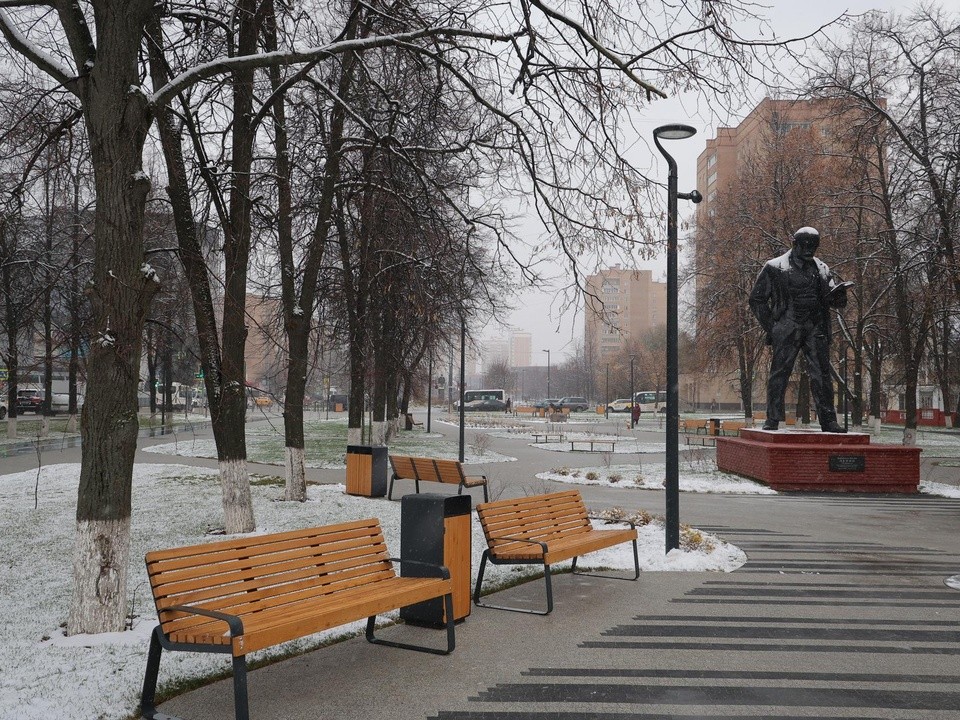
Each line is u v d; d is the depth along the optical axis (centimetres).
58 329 1392
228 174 1065
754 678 528
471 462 2586
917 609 724
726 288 3419
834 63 2230
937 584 838
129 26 634
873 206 2889
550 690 500
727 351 3722
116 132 629
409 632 629
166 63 969
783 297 1962
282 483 1805
